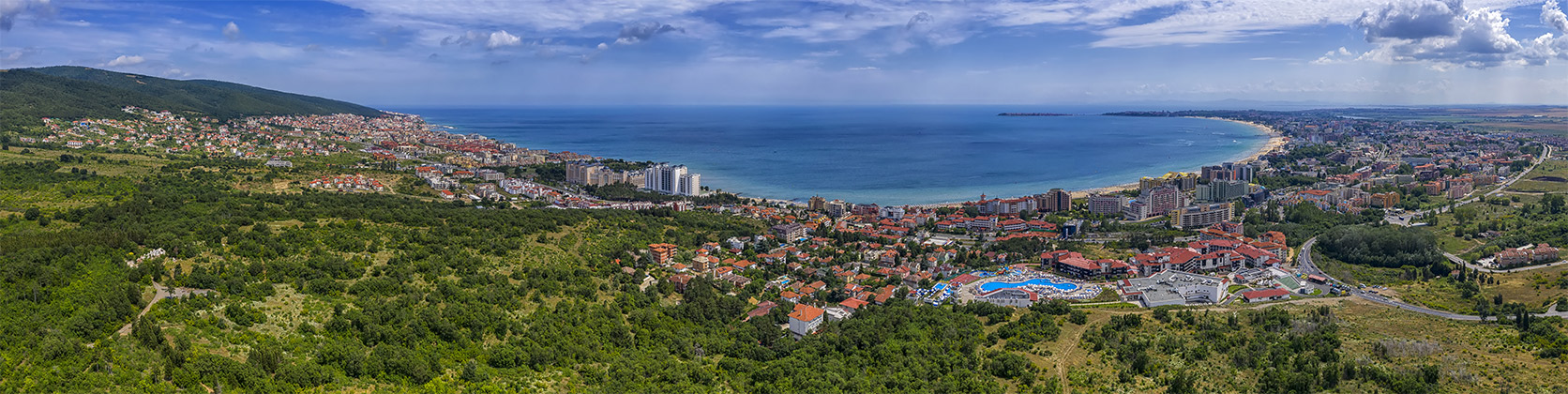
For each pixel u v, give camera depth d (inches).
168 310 5944.9
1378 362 6501.0
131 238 7662.4
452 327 6432.1
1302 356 6594.5
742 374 6540.4
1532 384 5979.3
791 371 6466.5
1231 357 6879.9
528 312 7352.4
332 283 7091.5
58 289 5940.0
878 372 6673.2
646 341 7303.2
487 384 5738.2
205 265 7155.5
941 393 6087.6
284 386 5147.6
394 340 6122.1
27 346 5012.3
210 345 5556.1
